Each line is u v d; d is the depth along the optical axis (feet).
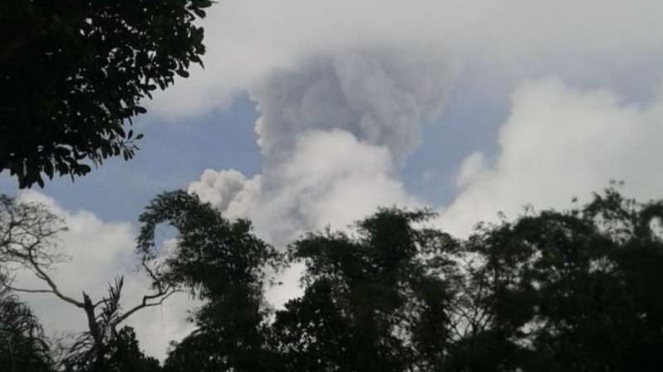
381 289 101.60
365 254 115.75
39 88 32.14
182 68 36.14
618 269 93.61
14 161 33.19
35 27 29.40
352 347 98.48
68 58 31.94
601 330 90.38
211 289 113.70
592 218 101.45
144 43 34.88
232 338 98.27
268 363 96.12
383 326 101.81
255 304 109.29
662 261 89.71
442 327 100.89
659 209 96.84
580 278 94.63
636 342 90.12
